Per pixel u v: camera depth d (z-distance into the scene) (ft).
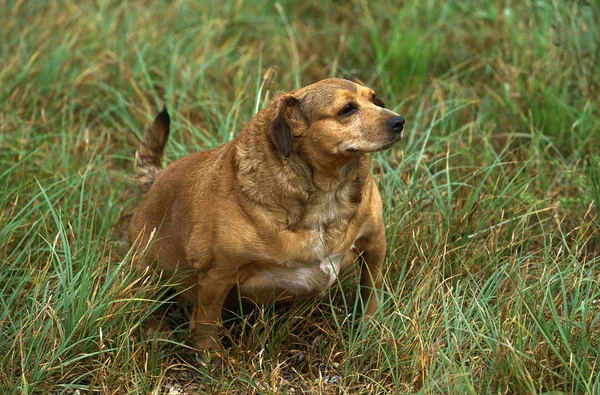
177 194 21.70
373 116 19.38
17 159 28.32
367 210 20.67
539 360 18.65
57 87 31.94
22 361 18.94
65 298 20.12
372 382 19.69
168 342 21.72
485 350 19.04
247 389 19.76
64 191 24.75
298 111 19.89
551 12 32.35
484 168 24.77
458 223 23.50
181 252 21.80
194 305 22.76
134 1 38.81
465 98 30.40
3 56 33.37
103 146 30.53
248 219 19.89
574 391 18.11
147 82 32.71
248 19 36.86
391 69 33.04
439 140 27.20
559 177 26.84
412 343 19.80
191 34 34.78
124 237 25.02
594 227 24.34
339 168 19.72
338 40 35.63
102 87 32.27
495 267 21.93
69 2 37.09
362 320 21.02
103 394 19.56
